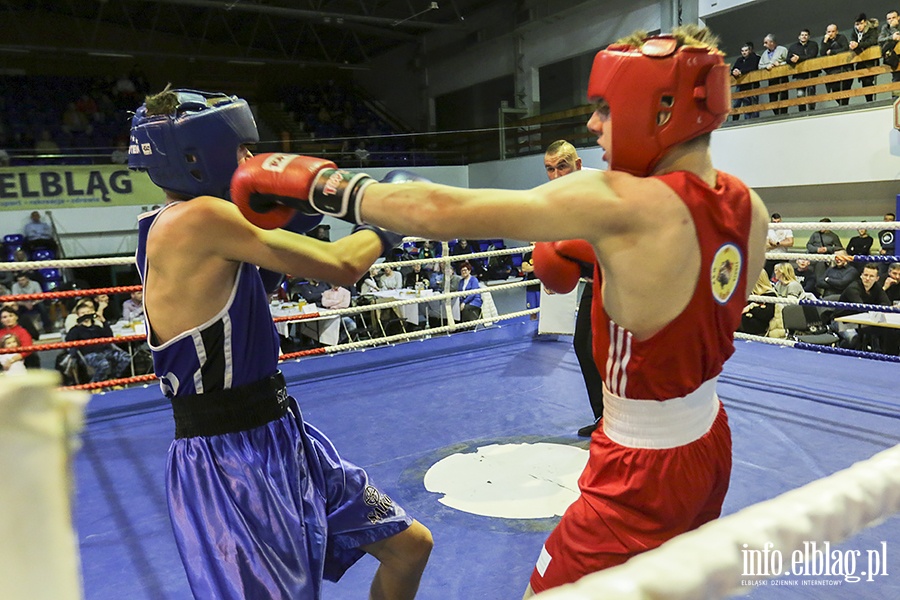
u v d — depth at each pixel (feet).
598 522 3.97
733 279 3.80
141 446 12.00
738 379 14.26
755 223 3.95
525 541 8.20
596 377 11.10
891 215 27.61
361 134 53.16
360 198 3.59
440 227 3.41
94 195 32.48
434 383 15.16
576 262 5.15
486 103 50.47
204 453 4.58
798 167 29.27
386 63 57.06
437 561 7.82
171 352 4.57
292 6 44.32
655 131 3.56
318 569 4.75
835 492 2.16
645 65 3.47
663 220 3.47
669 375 3.75
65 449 1.33
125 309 22.38
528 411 13.00
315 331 23.48
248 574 4.28
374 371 16.34
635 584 1.60
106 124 42.34
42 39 45.57
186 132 4.36
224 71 53.06
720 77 3.55
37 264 11.83
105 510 9.46
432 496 9.47
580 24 41.16
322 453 5.25
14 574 1.25
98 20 43.70
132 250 33.71
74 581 1.32
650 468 3.84
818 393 13.11
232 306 4.59
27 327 21.79
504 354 17.63
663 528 3.86
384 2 45.85
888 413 11.85
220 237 4.36
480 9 47.50
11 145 37.63
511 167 42.22
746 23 37.11
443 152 46.24
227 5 37.83
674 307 3.59
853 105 27.45
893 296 20.68
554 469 10.23
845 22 33.01
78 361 19.27
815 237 28.40
